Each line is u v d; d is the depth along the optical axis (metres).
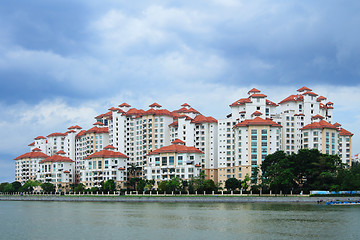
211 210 148.50
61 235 96.50
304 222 113.06
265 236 92.50
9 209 170.25
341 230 99.94
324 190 191.75
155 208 162.00
